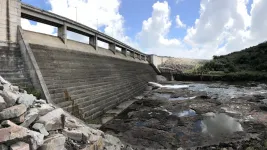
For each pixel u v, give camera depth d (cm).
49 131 648
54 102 1319
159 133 1310
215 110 1845
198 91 3052
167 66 6481
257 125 1446
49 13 1903
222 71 5303
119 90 2411
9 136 515
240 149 1031
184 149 1070
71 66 1880
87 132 771
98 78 2181
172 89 3372
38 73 1352
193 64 6731
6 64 1318
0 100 580
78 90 1661
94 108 1700
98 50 2919
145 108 1984
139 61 5050
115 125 1473
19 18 1497
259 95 2556
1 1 1366
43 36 1905
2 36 1365
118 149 885
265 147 1006
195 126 1443
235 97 2458
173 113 1780
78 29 2436
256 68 5041
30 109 670
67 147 652
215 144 1139
